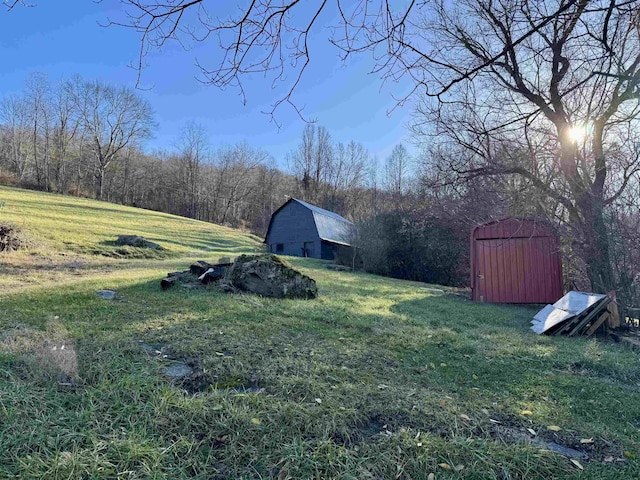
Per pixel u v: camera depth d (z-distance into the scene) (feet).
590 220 23.81
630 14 7.30
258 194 169.37
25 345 11.25
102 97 140.77
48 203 88.17
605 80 12.19
